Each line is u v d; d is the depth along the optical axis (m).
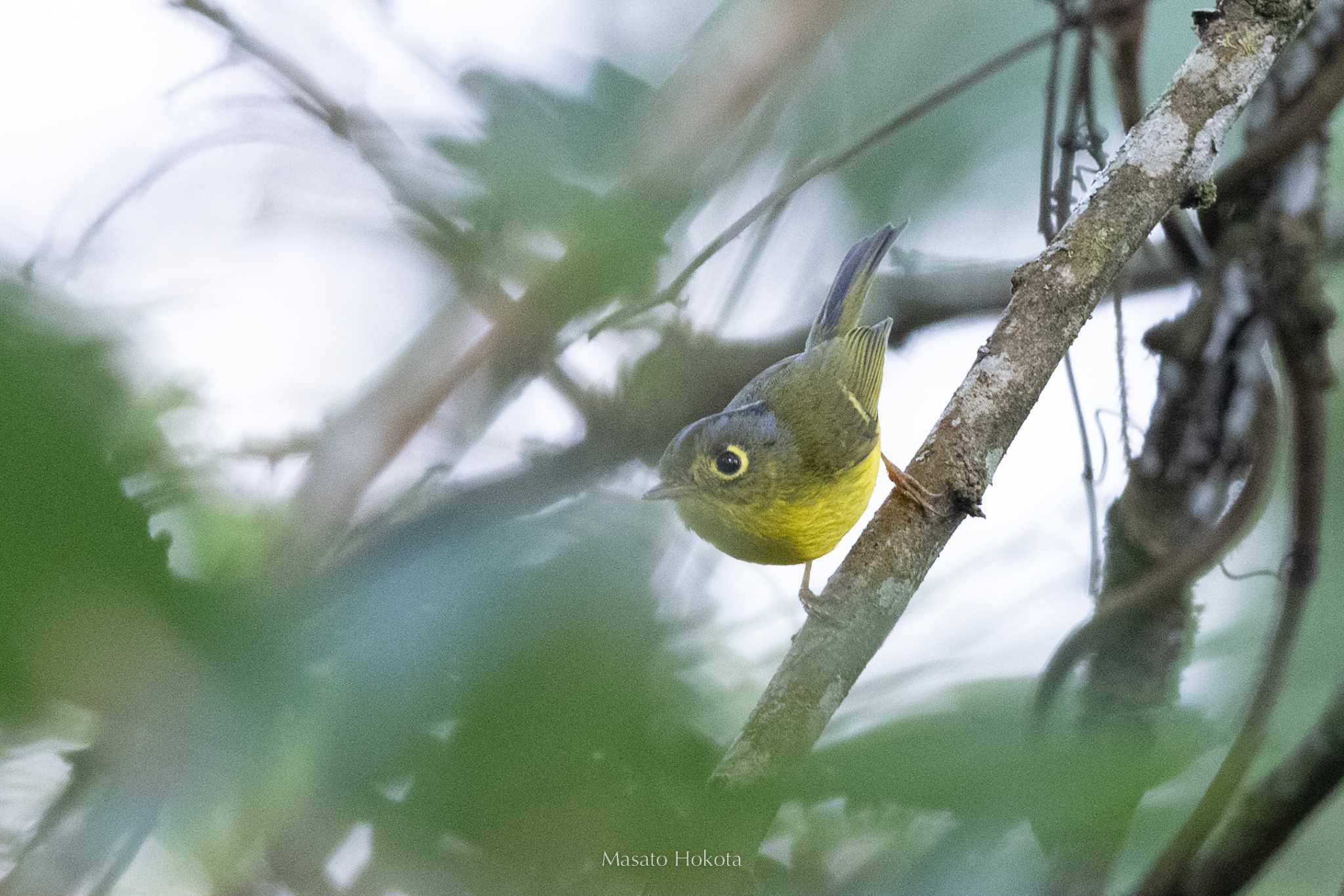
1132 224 5.39
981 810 3.60
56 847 3.64
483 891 3.57
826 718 5.35
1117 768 3.61
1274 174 5.45
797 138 5.52
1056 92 5.46
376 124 5.39
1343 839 5.44
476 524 4.46
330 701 3.47
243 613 3.45
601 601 3.82
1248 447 5.44
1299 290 5.44
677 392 5.48
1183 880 5.38
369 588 3.68
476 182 5.37
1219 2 5.41
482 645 3.63
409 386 5.40
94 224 5.37
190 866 4.19
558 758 3.61
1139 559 5.44
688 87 5.40
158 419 4.32
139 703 3.09
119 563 2.96
